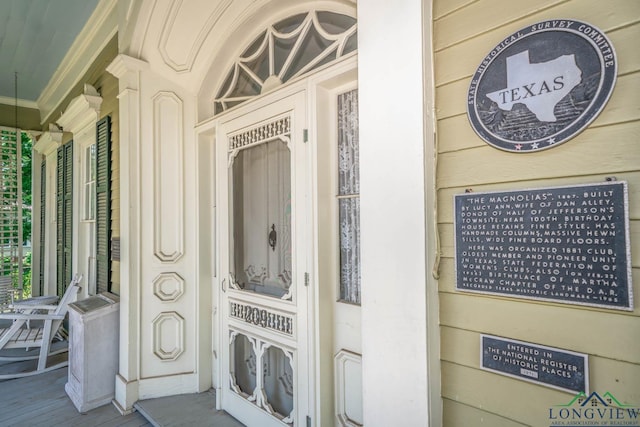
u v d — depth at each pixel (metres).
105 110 3.32
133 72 2.64
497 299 1.01
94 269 3.80
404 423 1.13
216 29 2.46
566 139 0.90
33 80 5.04
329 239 1.85
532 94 0.95
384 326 1.19
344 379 1.78
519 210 0.97
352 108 1.81
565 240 0.89
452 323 1.10
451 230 1.10
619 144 0.83
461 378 1.08
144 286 2.64
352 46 1.77
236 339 2.43
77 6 3.32
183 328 2.73
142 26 2.51
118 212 2.99
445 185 1.12
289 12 2.12
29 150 8.09
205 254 2.78
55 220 5.52
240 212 2.43
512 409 0.98
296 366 1.90
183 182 2.78
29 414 2.52
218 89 2.76
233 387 2.36
